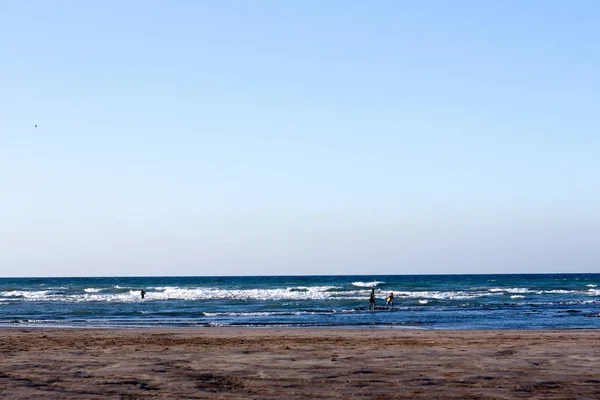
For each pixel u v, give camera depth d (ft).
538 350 48.47
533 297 210.38
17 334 72.08
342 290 263.29
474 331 79.10
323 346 53.16
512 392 29.63
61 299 203.31
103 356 44.27
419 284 341.82
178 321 114.21
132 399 27.91
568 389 30.37
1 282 524.11
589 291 251.80
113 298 206.80
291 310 149.69
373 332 77.46
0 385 31.50
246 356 44.16
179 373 35.63
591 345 53.72
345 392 29.63
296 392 29.66
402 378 33.76
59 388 30.66
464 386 31.24
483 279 502.38
